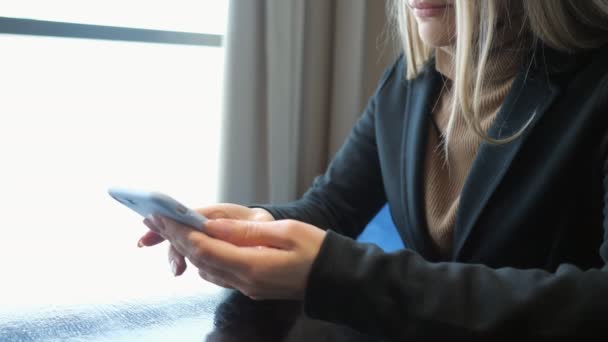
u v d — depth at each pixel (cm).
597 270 46
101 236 112
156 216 50
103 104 152
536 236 63
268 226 47
